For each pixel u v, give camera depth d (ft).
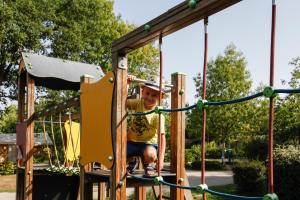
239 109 82.79
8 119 121.08
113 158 9.97
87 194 13.92
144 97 11.35
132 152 11.05
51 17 73.00
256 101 82.53
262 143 66.18
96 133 11.20
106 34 83.61
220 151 110.22
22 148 20.58
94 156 11.27
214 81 84.48
